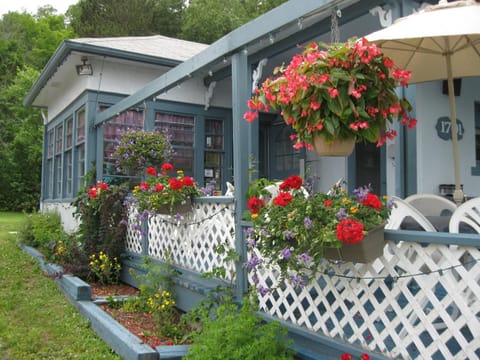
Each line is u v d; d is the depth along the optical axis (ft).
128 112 29.48
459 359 7.32
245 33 11.87
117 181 28.50
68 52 27.09
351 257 8.21
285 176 30.04
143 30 86.53
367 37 10.07
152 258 18.52
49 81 34.55
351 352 8.79
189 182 15.02
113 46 28.19
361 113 8.25
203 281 14.29
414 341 7.88
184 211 15.14
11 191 73.41
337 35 9.79
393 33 9.62
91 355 12.50
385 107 8.50
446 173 19.22
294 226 8.57
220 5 87.15
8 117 77.61
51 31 102.94
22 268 24.72
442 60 13.61
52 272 22.18
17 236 34.91
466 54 13.34
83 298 17.39
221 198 13.08
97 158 27.09
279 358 9.10
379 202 8.16
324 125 8.43
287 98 8.71
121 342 12.31
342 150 8.83
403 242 8.05
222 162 31.17
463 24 9.20
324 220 8.39
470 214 9.60
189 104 29.86
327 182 26.53
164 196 14.93
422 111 18.61
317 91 8.28
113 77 29.07
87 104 28.37
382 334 8.39
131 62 28.94
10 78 91.45
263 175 31.45
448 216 11.89
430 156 18.71
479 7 9.95
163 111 29.07
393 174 21.94
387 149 21.97
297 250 8.61
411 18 10.25
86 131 28.37
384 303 8.36
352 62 8.27
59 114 37.88
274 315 11.07
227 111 31.37
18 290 20.01
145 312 15.97
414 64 13.82
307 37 19.11
